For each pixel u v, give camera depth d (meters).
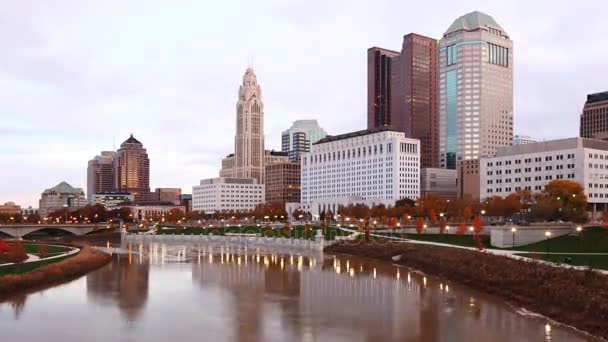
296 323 80.94
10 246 154.62
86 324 81.38
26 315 87.31
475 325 78.25
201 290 111.06
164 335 74.94
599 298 77.56
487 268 112.12
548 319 81.56
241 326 79.62
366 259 168.62
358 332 75.50
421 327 77.75
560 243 147.12
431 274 131.12
